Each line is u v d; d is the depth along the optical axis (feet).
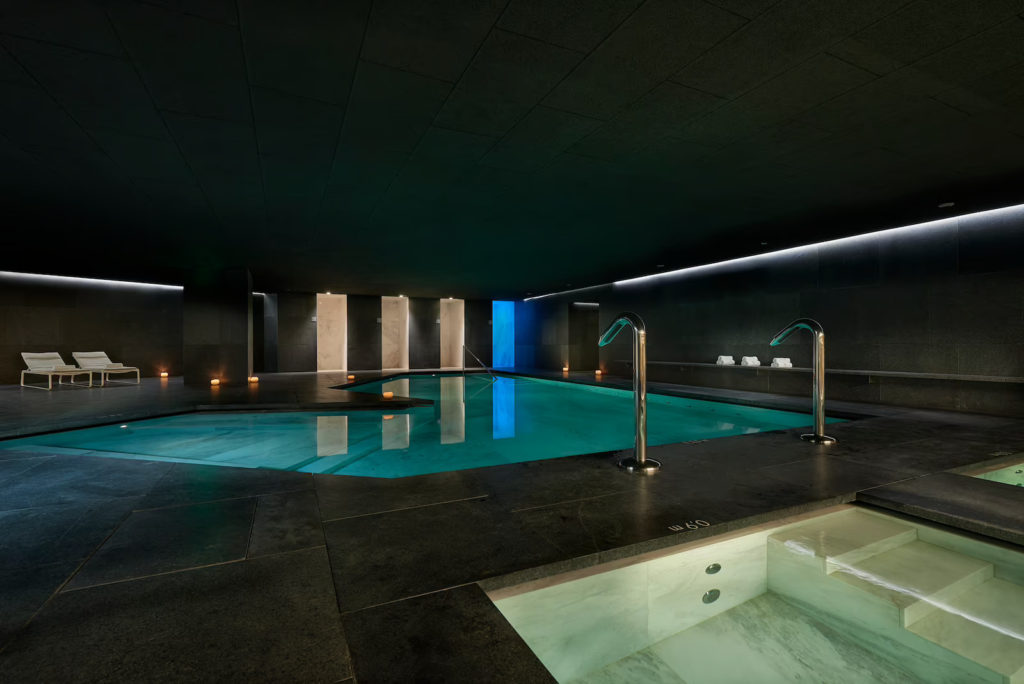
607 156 14.39
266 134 12.67
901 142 13.25
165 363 41.37
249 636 4.19
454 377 48.80
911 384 21.02
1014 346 18.40
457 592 4.94
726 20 8.39
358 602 4.75
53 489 8.64
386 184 16.71
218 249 27.53
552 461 10.28
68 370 32.12
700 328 33.32
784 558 6.93
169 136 12.71
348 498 7.94
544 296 54.13
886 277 22.63
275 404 23.11
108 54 9.12
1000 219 18.89
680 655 6.14
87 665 3.81
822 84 10.46
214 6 7.84
